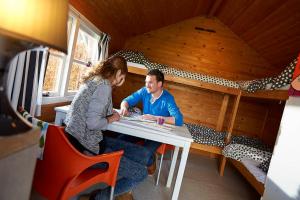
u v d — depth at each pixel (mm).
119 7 3006
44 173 1345
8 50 729
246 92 3455
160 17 3922
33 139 829
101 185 2127
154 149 2209
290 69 2264
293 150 1826
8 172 728
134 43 4590
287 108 2059
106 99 1551
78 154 1290
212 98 4629
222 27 4508
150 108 2559
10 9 663
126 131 1867
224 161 3449
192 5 3791
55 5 792
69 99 2871
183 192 2592
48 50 1996
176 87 4664
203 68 4547
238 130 4629
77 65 3162
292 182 1744
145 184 2570
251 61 4461
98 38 3346
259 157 2846
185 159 1879
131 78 4645
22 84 1755
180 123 2340
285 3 2629
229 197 2729
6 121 764
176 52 4559
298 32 2881
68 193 1321
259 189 2277
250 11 3312
